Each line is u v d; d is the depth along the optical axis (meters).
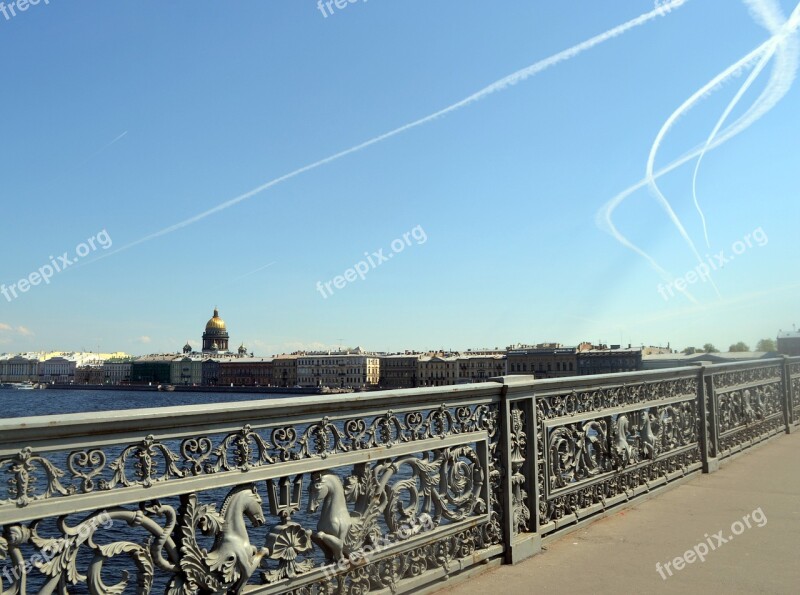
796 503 6.39
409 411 3.99
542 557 4.79
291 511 3.27
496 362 135.88
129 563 5.38
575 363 116.88
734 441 9.25
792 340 28.50
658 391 7.21
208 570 2.89
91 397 119.25
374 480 3.72
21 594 2.37
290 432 3.29
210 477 2.92
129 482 2.67
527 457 5.01
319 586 3.40
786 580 4.25
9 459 2.36
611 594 4.02
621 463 6.21
